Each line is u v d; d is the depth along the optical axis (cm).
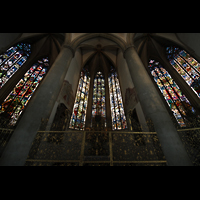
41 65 1151
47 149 381
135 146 393
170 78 998
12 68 909
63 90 848
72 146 423
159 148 370
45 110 467
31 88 953
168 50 1138
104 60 1520
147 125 443
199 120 412
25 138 370
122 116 1011
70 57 802
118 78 1277
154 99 499
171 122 422
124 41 929
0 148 376
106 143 457
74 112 983
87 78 1421
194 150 348
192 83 836
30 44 1133
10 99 796
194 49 775
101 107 1182
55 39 1157
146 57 1219
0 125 430
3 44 759
